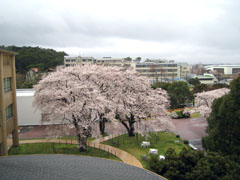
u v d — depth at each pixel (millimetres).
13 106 21484
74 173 9453
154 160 13953
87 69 24109
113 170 10406
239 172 12359
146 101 24156
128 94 24219
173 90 44125
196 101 32531
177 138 25109
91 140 23906
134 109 23484
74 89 19625
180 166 13047
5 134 17922
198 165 12625
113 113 21156
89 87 21016
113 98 23422
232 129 16516
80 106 19031
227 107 16984
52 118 20375
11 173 8953
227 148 16344
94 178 9062
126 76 26016
